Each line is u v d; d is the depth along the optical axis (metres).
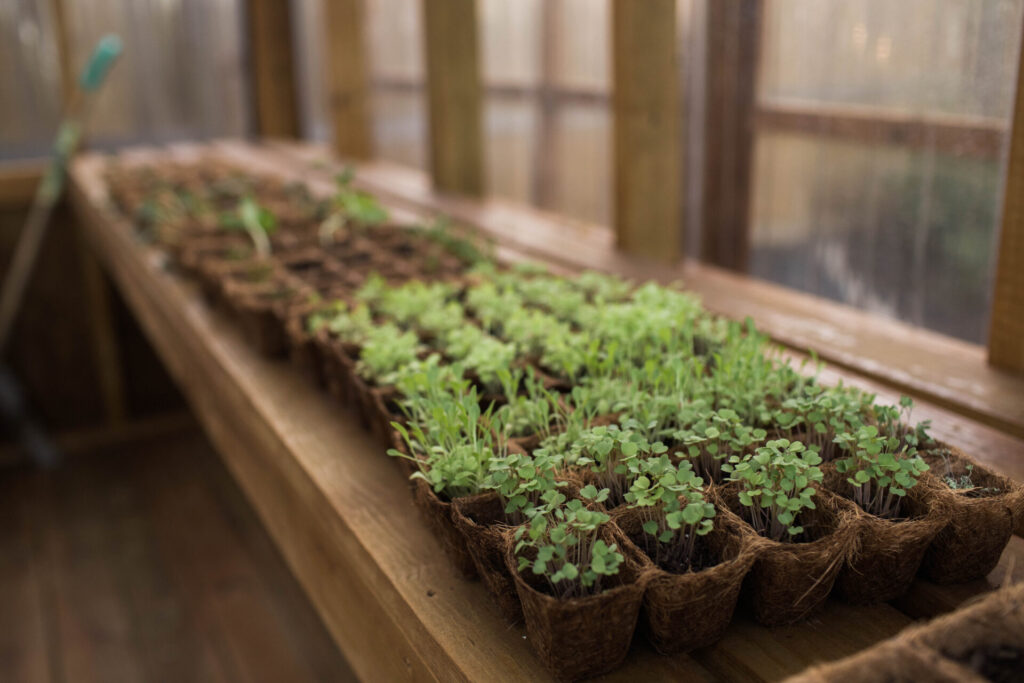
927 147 1.97
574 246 2.66
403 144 4.52
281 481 1.61
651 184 2.50
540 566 0.87
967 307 1.96
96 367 5.05
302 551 1.56
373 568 1.17
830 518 0.99
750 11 2.38
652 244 2.56
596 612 0.86
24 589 3.44
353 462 1.42
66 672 2.91
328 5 4.31
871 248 2.17
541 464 1.02
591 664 0.91
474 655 0.96
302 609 3.23
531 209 3.51
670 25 2.38
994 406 1.44
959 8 1.84
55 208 4.70
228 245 2.46
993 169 1.83
